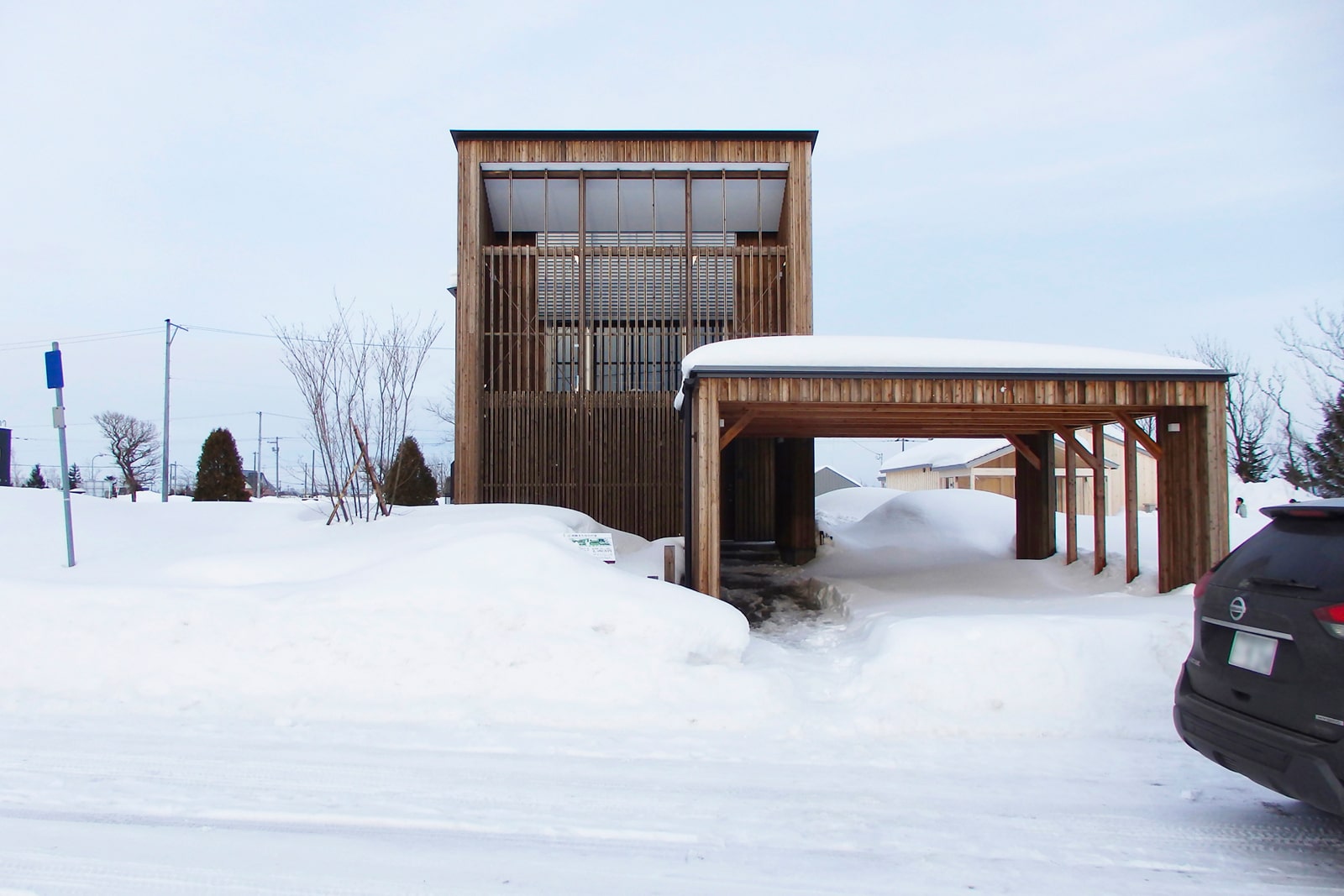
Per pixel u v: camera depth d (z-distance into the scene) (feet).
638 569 31.40
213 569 21.86
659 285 47.42
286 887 8.88
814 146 48.16
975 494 49.90
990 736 14.64
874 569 39.91
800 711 15.51
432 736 14.03
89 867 9.27
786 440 44.73
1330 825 10.76
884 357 24.61
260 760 12.81
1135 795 11.80
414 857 9.58
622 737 14.14
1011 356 25.13
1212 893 8.95
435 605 17.92
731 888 8.94
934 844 10.10
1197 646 11.06
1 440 46.34
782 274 47.75
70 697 15.74
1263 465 99.14
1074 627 17.51
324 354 34.83
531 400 46.26
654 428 46.47
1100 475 31.71
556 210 49.70
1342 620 8.83
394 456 35.53
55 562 24.12
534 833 10.28
